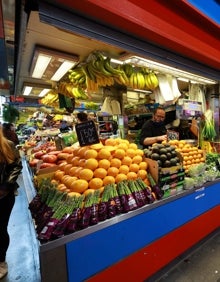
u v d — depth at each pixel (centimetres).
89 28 148
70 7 134
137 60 221
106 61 219
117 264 153
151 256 175
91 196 152
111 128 510
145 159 194
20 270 231
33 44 206
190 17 201
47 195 158
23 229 320
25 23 161
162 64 221
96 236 141
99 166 169
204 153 255
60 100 406
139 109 413
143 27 161
